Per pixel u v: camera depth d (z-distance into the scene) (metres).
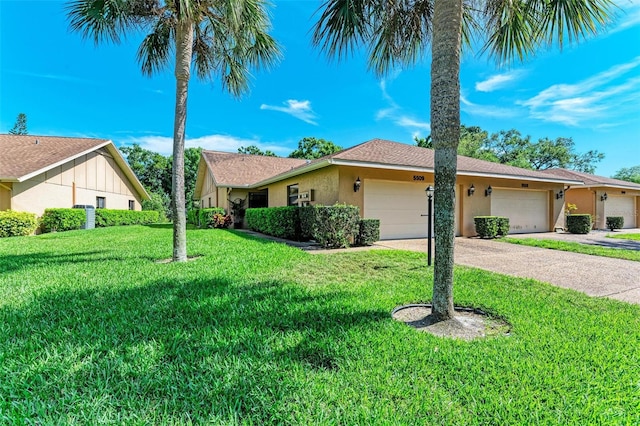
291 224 9.99
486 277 4.84
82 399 1.77
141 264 5.82
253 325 2.87
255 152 40.41
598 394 1.86
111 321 2.97
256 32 6.90
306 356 2.30
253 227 13.73
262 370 2.08
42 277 4.75
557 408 1.73
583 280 4.88
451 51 3.09
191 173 36.84
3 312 3.19
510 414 1.67
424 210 10.93
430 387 1.92
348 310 3.29
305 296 3.79
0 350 2.35
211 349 2.38
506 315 3.22
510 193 12.84
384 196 10.23
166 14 6.38
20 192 13.17
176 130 6.37
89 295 3.81
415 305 3.62
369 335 2.66
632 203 19.23
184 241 6.31
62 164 15.05
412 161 10.36
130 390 1.87
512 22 4.23
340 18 3.88
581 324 2.96
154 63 7.58
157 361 2.21
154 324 2.88
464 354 2.34
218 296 3.78
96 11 5.59
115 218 18.58
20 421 1.58
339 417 1.64
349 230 8.45
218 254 6.96
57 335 2.63
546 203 13.89
